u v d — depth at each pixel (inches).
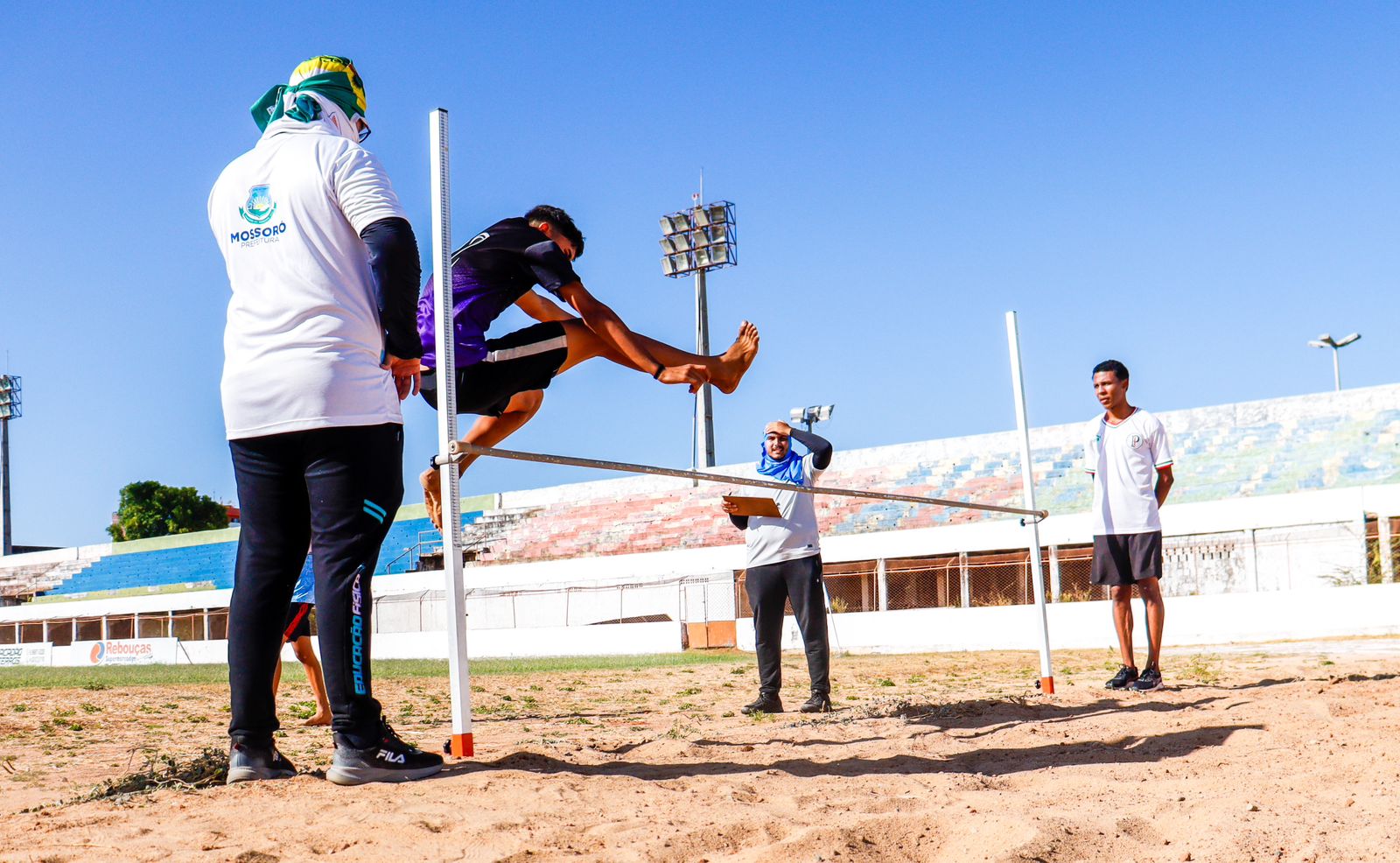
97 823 115.2
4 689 480.1
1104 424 257.1
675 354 167.6
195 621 1246.9
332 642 130.9
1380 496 712.4
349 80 143.7
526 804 118.1
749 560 245.3
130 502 2202.3
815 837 100.1
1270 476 930.7
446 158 144.9
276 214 131.4
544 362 167.6
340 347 131.0
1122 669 256.1
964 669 464.4
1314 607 686.5
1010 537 839.1
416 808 116.0
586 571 1063.6
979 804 114.2
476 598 1122.7
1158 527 250.4
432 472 161.3
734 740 178.9
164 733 257.6
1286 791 118.1
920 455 1204.5
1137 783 127.6
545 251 161.6
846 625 868.0
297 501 137.6
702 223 1341.0
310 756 179.5
